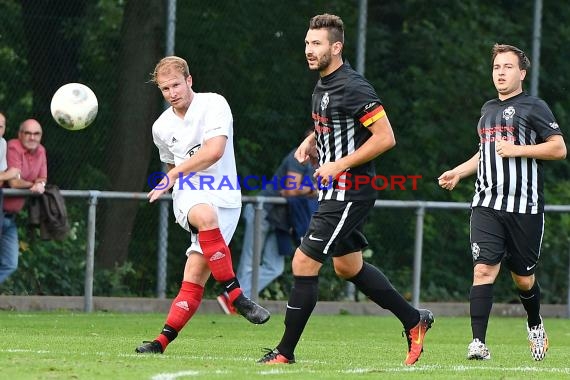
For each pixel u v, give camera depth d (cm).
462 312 4262
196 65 4069
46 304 3766
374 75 4403
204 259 2266
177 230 4038
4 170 3509
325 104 2084
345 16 4309
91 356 2114
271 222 3881
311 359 2266
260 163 4153
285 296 4134
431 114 4441
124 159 3953
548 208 4156
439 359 2353
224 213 2256
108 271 3919
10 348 2278
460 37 4512
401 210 4297
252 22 4141
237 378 1778
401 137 4400
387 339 2997
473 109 4478
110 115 3966
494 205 2345
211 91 4091
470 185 4456
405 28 4469
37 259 3856
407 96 4422
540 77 4600
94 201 3712
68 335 2739
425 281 4350
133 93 3962
